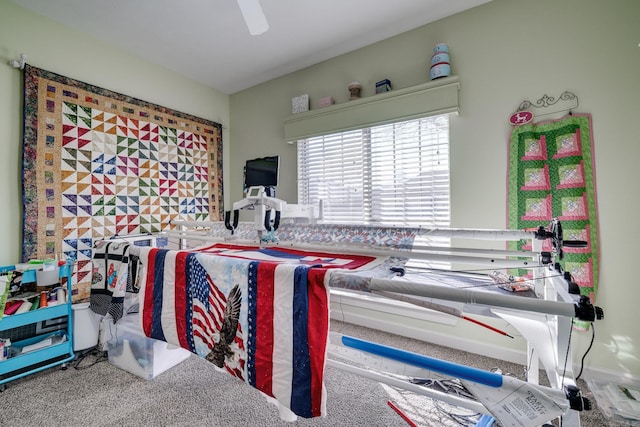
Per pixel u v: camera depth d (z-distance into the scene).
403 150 2.22
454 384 1.49
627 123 1.51
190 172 2.74
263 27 1.42
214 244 1.85
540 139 1.71
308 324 0.79
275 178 1.66
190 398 1.47
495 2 1.83
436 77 1.93
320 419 1.34
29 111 1.80
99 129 2.12
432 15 1.97
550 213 1.68
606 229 1.56
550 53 1.69
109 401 1.45
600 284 1.58
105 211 2.15
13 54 1.77
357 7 1.87
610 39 1.55
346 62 2.39
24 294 1.76
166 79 2.59
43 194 1.85
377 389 1.57
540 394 0.62
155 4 1.80
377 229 1.46
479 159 1.90
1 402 1.43
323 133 2.41
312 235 1.61
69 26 2.00
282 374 0.83
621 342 1.54
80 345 1.85
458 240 2.00
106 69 2.20
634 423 1.28
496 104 1.84
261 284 0.88
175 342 1.11
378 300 2.31
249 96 2.99
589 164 1.58
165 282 1.15
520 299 0.59
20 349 1.63
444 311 0.97
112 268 1.61
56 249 1.90
